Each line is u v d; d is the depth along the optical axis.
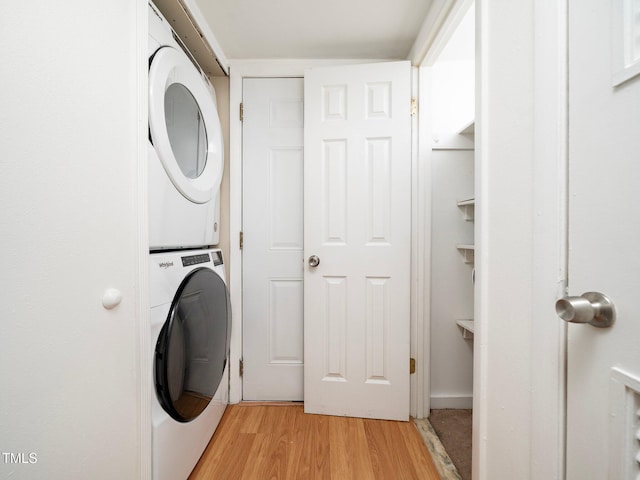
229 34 1.39
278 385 1.63
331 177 1.51
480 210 0.83
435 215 1.59
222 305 1.31
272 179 1.63
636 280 0.43
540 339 0.61
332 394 1.51
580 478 0.53
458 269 1.59
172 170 0.97
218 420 1.36
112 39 0.72
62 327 0.58
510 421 0.72
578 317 0.47
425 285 1.52
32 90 0.52
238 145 1.61
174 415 0.95
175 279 0.96
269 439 1.31
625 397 0.45
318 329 1.53
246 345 1.63
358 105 1.48
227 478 1.09
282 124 1.63
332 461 1.18
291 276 1.63
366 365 1.50
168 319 0.90
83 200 0.63
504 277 0.74
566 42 0.56
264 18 1.28
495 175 0.78
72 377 0.60
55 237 0.56
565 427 0.56
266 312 1.64
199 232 1.21
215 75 1.61
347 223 1.50
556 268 0.57
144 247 0.81
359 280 1.50
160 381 0.87
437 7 1.15
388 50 1.52
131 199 0.78
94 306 0.66
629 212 0.45
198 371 1.09
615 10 0.46
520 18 0.68
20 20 0.50
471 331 1.44
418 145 1.50
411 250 1.52
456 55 1.52
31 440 0.51
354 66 1.48
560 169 0.57
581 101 0.53
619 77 0.45
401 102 1.45
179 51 1.08
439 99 1.57
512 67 0.71
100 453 0.67
